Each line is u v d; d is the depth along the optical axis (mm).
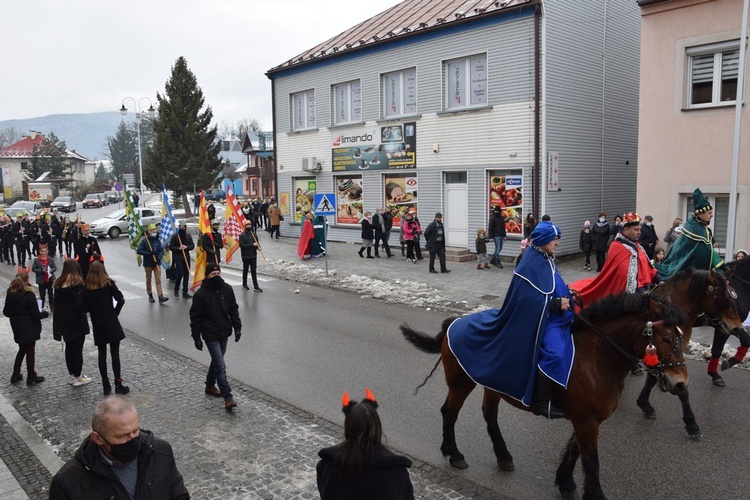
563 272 17703
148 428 7383
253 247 16828
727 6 14398
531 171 19266
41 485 6059
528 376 5250
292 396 8461
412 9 25344
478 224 20891
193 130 51500
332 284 17297
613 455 6277
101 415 3230
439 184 22031
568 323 5383
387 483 3305
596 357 5090
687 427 6648
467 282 16734
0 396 8711
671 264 8227
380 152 24016
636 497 5410
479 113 20500
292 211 29094
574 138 20062
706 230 7949
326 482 3424
